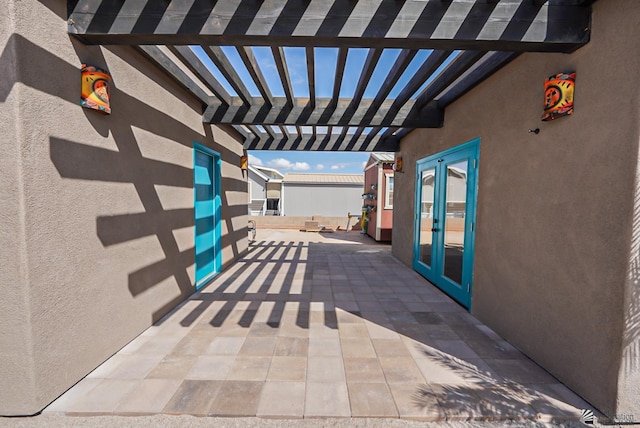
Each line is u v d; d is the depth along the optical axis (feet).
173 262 12.21
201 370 7.96
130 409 6.57
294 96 14.24
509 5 7.05
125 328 9.15
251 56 9.93
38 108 6.23
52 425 6.21
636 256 5.92
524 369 8.19
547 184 8.02
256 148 22.94
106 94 7.80
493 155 10.61
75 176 7.21
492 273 10.65
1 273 6.09
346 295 14.32
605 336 6.40
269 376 7.75
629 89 5.86
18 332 6.19
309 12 7.18
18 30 5.79
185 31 7.13
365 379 7.68
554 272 7.79
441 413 6.54
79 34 7.04
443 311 12.39
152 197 10.59
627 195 5.93
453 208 13.98
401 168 22.26
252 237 36.22
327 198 65.92
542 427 6.31
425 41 7.32
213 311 12.03
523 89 8.98
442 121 14.80
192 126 13.78
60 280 6.84
